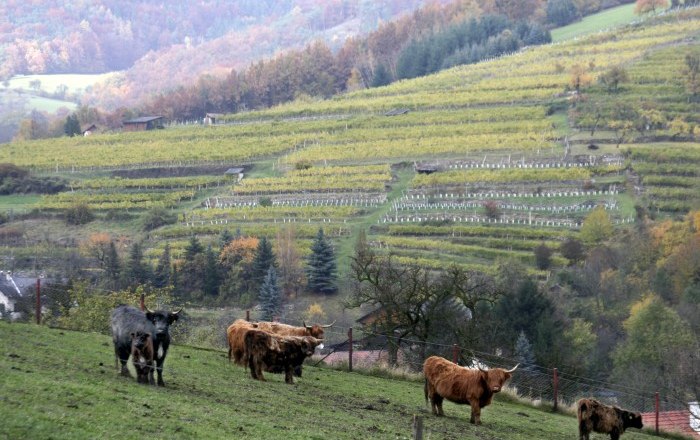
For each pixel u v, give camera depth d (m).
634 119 158.62
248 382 29.12
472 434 26.50
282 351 30.44
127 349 25.95
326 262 104.25
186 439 19.44
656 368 68.25
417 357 51.69
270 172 156.88
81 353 29.31
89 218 137.00
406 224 124.06
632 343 71.75
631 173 135.75
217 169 162.25
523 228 119.69
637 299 95.12
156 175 162.62
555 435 29.88
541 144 151.75
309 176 145.88
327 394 30.02
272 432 21.41
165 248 112.81
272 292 94.81
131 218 137.25
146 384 25.19
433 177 138.50
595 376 68.62
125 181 153.88
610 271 101.44
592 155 143.75
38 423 18.31
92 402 21.06
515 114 172.50
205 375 29.03
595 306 92.38
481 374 28.28
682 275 97.56
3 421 18.03
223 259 106.56
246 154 165.00
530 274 102.50
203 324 79.44
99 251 113.06
